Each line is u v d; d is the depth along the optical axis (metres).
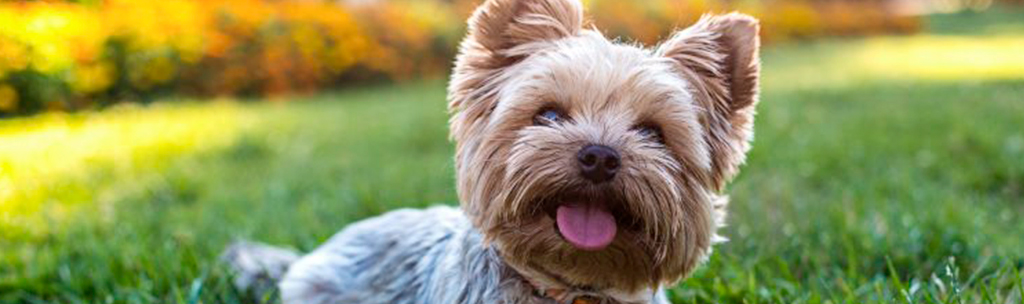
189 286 0.82
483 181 0.64
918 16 6.62
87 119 1.91
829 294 0.78
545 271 0.66
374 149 1.56
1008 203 1.10
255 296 0.82
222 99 2.45
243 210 1.09
